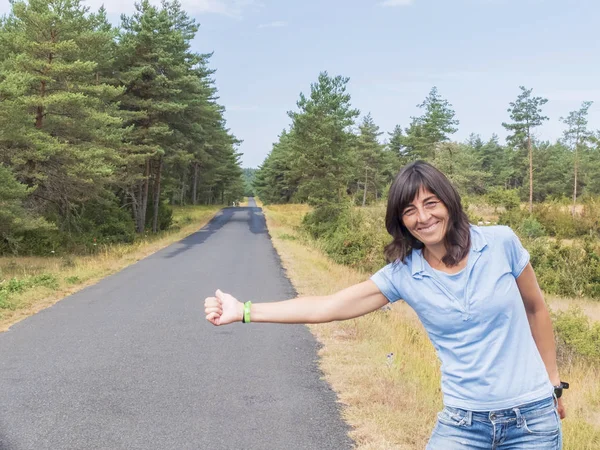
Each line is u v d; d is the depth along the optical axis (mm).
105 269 17562
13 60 21578
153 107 33969
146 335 8812
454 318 2131
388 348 7664
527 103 66625
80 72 22797
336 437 4801
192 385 6293
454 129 76625
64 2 23172
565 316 11422
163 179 44062
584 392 7160
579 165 83312
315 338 8477
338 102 41594
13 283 12867
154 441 4762
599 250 22984
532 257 23688
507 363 2098
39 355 7582
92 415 5367
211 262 20156
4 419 5250
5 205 18531
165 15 35031
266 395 5934
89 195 25016
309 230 39719
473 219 27766
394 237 2273
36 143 20703
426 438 4723
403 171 2205
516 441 2113
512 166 89938
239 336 8695
